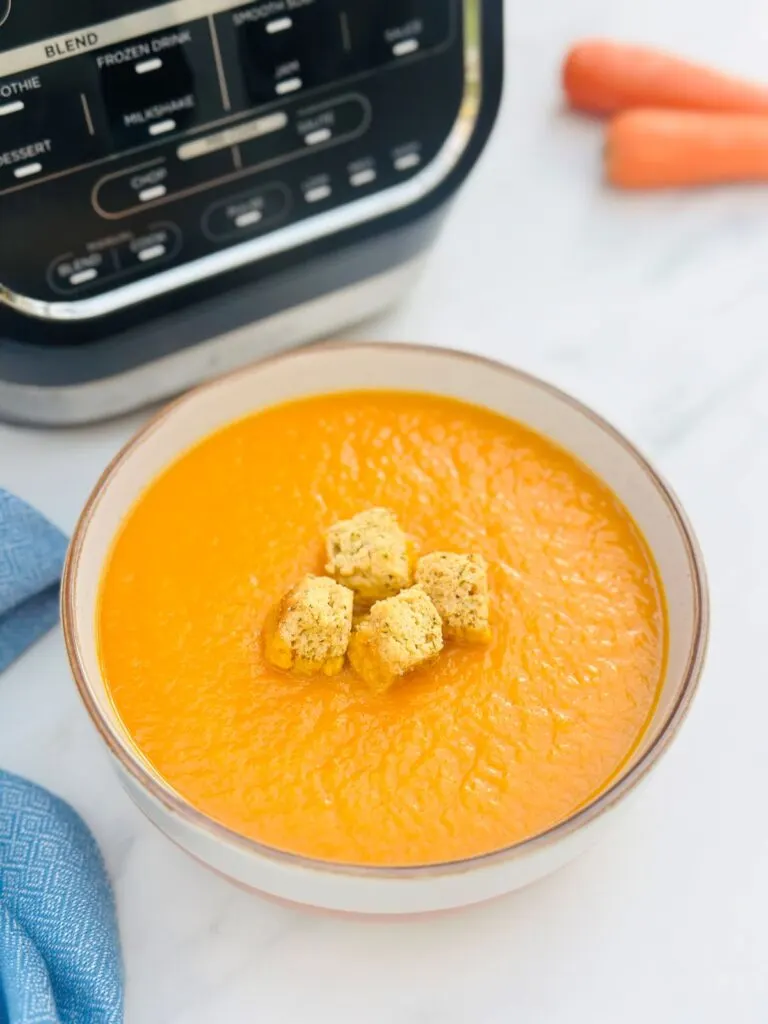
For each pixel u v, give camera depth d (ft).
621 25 2.08
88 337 1.52
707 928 1.40
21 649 1.53
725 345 1.79
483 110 1.58
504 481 1.52
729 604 1.59
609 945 1.39
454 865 1.21
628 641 1.42
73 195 1.44
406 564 1.42
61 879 1.35
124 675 1.39
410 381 1.56
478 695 1.38
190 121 1.44
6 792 1.40
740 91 1.93
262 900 1.38
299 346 1.72
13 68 1.35
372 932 1.39
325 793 1.32
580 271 1.84
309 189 1.55
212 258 1.54
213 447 1.53
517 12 2.09
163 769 1.34
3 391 1.58
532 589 1.45
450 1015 1.35
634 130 1.88
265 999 1.35
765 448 1.71
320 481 1.52
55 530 1.53
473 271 1.84
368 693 1.37
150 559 1.46
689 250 1.87
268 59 1.44
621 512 1.50
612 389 1.75
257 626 1.42
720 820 1.46
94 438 1.67
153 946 1.38
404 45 1.49
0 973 1.29
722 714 1.52
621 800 1.25
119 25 1.36
